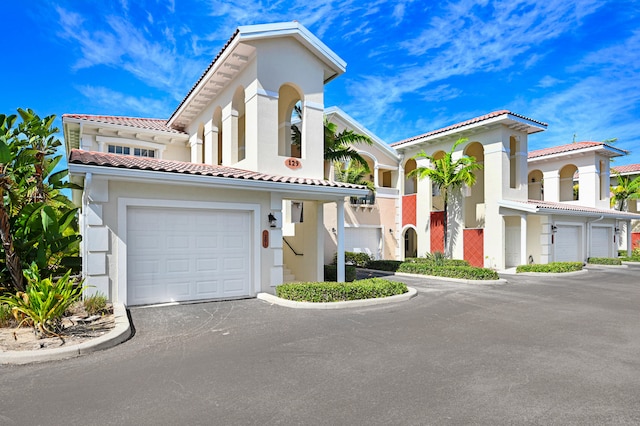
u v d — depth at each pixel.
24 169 10.45
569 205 26.42
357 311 9.74
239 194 11.19
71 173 8.75
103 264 9.27
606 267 23.44
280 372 5.52
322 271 14.32
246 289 11.34
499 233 21.44
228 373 5.46
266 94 12.99
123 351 6.40
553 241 22.75
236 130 14.53
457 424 4.05
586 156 27.12
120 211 9.51
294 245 16.02
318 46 13.88
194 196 10.50
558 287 14.88
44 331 6.84
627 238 29.67
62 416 4.17
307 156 13.87
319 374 5.45
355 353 6.39
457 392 4.87
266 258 11.55
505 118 20.66
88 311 8.44
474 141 22.92
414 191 27.84
